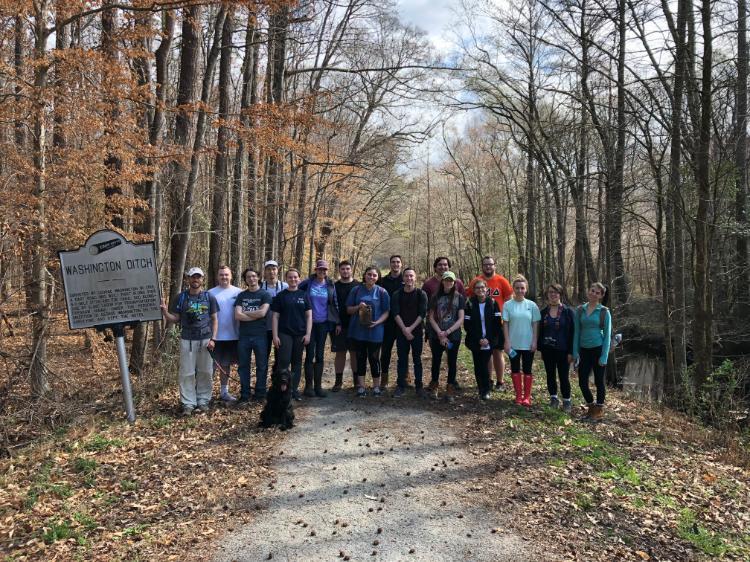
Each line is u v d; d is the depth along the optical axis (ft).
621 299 52.90
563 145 47.06
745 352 43.93
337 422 22.61
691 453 21.34
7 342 24.54
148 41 36.52
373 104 61.05
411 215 119.03
